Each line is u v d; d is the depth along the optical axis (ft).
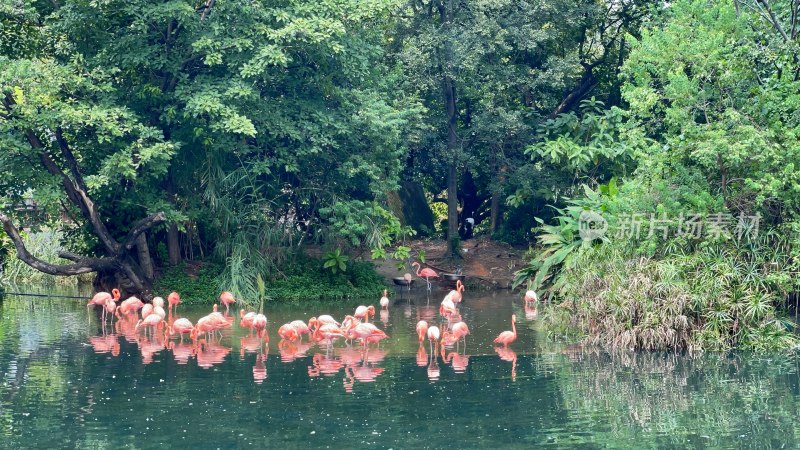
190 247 94.58
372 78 96.32
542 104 112.78
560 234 85.46
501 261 108.68
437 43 97.55
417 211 122.93
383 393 48.85
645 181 68.85
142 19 78.23
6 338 66.33
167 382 51.55
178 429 42.24
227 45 80.53
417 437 40.88
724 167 64.18
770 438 40.40
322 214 94.22
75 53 82.69
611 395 48.08
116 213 90.02
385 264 106.52
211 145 86.74
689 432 41.39
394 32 103.24
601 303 62.39
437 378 52.31
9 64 74.79
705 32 65.51
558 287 74.38
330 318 66.28
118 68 79.51
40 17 84.89
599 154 102.37
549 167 108.17
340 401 47.14
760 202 61.67
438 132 108.78
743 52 65.92
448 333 61.82
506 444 39.83
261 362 57.36
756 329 60.59
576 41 114.93
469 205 126.52
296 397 47.98
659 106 73.67
